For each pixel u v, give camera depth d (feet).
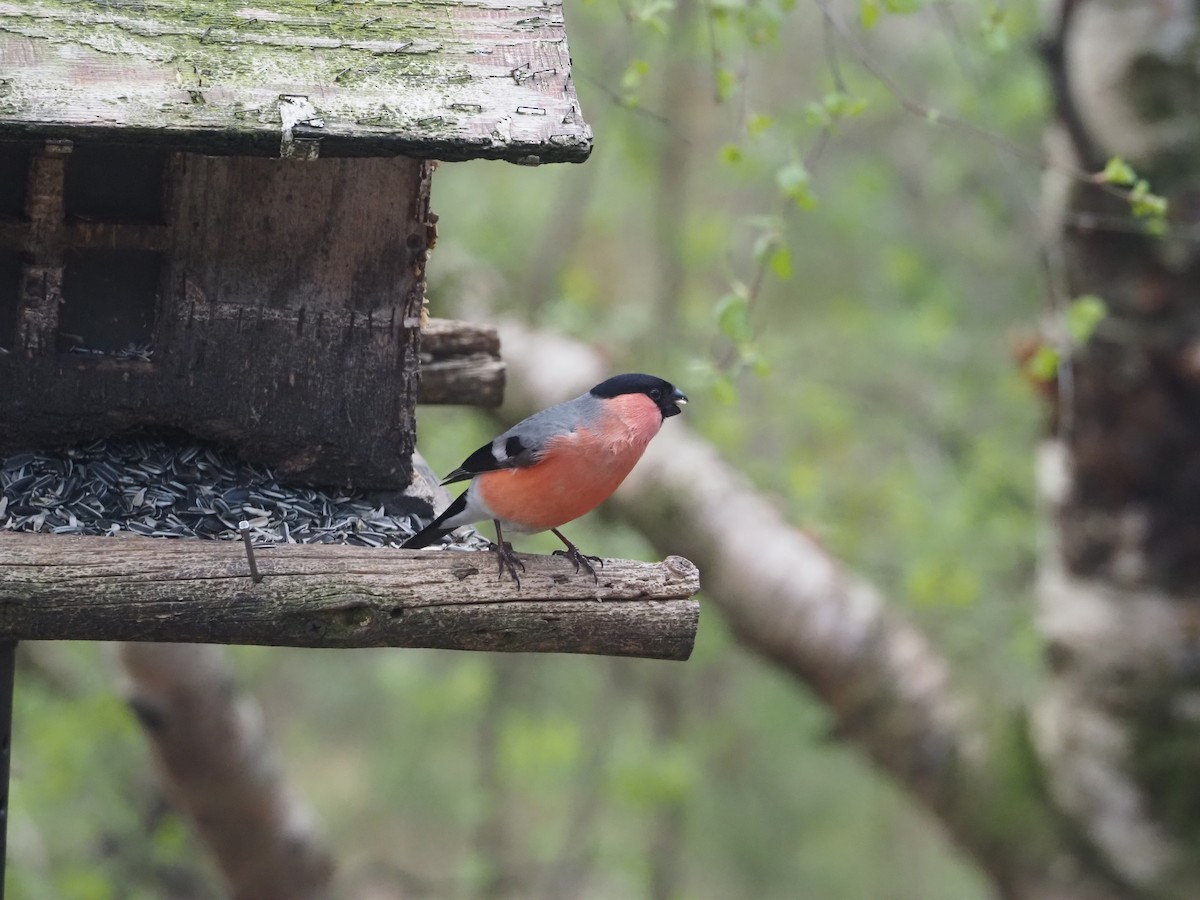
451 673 62.69
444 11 21.15
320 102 19.19
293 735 77.87
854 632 42.34
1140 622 37.11
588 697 67.26
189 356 22.47
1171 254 35.73
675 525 43.91
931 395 62.85
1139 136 35.68
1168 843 37.45
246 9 20.44
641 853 61.62
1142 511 37.06
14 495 21.93
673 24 49.67
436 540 23.56
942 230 63.62
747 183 55.31
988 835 39.83
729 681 68.44
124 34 19.58
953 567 50.06
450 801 74.13
